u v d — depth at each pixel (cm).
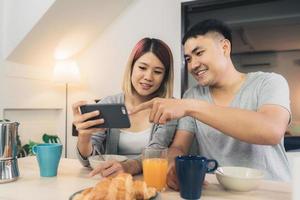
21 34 216
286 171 104
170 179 75
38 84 248
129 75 130
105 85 269
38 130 255
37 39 225
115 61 264
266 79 105
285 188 75
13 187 74
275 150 104
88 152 98
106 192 56
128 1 255
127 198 56
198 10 223
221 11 216
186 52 112
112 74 265
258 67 204
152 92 128
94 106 87
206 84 111
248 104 106
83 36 260
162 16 244
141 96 129
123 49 261
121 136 123
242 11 209
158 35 245
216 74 108
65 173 89
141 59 124
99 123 90
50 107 260
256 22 205
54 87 264
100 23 258
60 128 274
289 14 196
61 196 67
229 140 106
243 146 104
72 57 277
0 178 77
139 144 121
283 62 198
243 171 79
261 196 69
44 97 254
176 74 232
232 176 72
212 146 110
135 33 255
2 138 77
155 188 70
